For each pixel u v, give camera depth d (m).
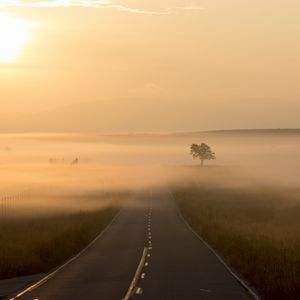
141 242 100.88
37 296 47.72
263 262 62.41
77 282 56.12
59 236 95.50
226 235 96.00
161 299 45.47
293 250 71.12
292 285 47.53
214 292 48.88
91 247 94.00
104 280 57.31
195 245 93.88
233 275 59.97
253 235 94.19
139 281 56.25
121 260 75.81
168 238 107.19
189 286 52.53
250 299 45.09
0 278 61.12
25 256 70.06
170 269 65.75
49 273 63.81
